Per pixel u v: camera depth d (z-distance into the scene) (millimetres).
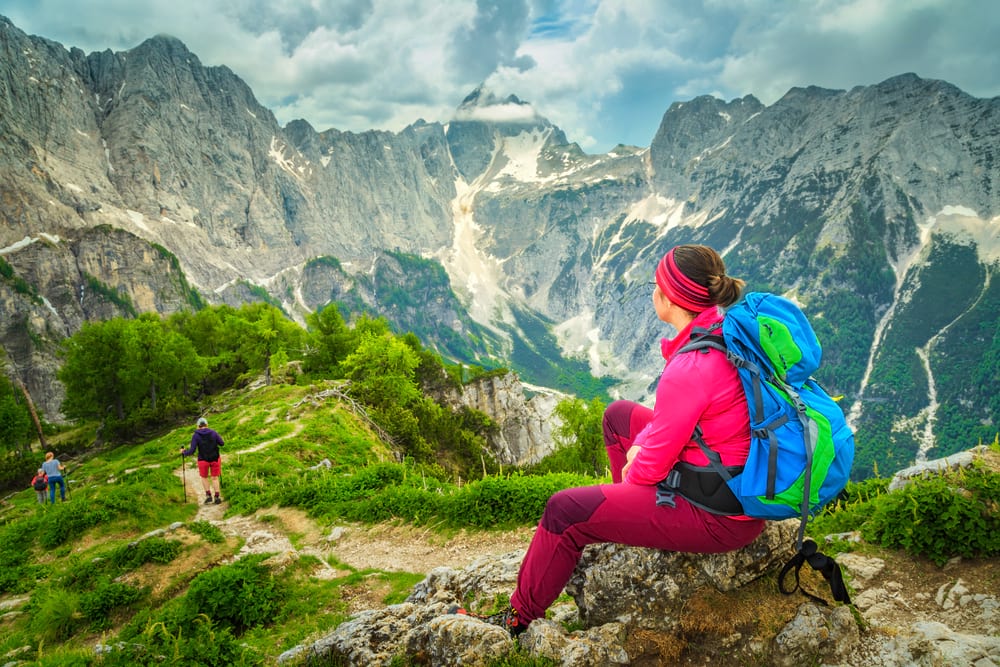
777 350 3215
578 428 56625
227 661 7227
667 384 3344
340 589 10422
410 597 7004
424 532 12586
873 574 6676
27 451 66312
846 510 8750
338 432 35094
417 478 17094
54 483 26672
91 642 10617
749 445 3275
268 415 40562
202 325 95938
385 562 11477
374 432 44719
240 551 13484
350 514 14766
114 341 66688
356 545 12734
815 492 3201
